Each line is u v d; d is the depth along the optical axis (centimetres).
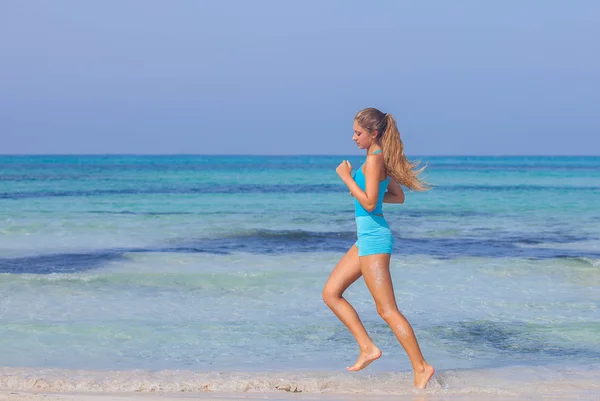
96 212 2041
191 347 632
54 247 1296
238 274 973
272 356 605
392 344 649
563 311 789
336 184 4312
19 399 428
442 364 582
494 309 796
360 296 855
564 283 962
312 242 1419
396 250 1301
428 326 715
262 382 505
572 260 1148
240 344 644
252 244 1378
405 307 803
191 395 464
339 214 2088
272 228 1683
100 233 1534
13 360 580
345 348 634
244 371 554
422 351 624
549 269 1067
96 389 489
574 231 1662
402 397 466
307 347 636
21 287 884
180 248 1305
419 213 2208
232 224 1767
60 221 1742
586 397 469
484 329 704
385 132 491
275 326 715
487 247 1355
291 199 2817
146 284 922
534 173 7150
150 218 1888
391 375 539
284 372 548
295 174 6325
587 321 740
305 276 980
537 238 1514
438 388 499
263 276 976
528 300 846
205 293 876
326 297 525
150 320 733
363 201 487
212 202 2597
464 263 1126
